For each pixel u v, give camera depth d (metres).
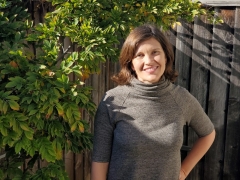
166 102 1.50
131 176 1.46
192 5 2.68
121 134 1.45
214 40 3.08
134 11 2.26
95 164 1.52
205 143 1.77
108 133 1.50
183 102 1.55
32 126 1.62
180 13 2.60
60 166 1.63
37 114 1.41
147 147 1.43
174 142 1.46
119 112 1.47
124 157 1.45
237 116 3.13
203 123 1.69
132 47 1.46
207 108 3.22
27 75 1.55
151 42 1.46
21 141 1.41
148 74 1.46
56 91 1.45
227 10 3.00
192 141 3.29
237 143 3.16
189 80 3.24
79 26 2.02
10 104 1.38
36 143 1.47
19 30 1.92
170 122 1.48
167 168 1.48
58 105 1.43
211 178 3.29
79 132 1.83
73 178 2.83
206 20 3.09
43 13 2.38
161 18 2.46
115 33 2.11
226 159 3.21
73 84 1.57
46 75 1.52
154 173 1.46
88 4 1.97
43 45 1.83
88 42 1.77
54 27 1.87
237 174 3.21
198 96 3.22
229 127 3.16
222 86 3.13
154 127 1.46
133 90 1.48
